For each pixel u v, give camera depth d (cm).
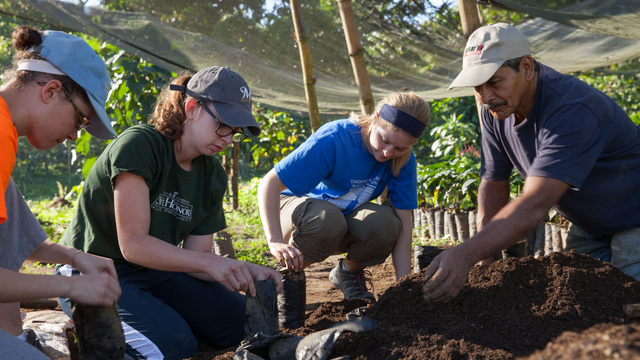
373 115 275
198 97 211
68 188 1941
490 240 182
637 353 97
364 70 398
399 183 298
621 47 557
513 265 202
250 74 509
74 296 149
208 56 462
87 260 181
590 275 194
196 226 248
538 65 242
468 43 234
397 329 181
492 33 224
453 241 588
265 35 438
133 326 212
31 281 141
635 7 407
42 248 186
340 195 298
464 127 1061
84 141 640
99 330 159
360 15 447
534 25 505
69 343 218
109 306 159
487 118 284
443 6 432
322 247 281
